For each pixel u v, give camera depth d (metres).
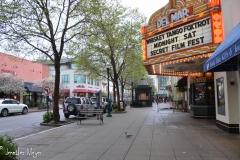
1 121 17.09
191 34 10.30
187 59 10.84
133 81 42.72
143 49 12.91
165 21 11.56
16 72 31.86
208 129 10.73
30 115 22.95
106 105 26.12
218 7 9.25
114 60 24.70
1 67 29.12
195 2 10.15
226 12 9.10
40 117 20.39
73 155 6.57
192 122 13.57
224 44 7.36
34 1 12.84
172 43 11.23
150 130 10.80
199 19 9.96
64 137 9.36
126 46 22.72
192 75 15.91
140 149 7.09
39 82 34.84
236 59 8.56
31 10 13.54
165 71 15.99
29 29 13.40
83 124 13.60
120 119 16.38
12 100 23.25
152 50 12.46
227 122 9.65
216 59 6.96
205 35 9.71
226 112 9.74
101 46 22.28
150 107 34.50
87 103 19.89
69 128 11.93
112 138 9.00
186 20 10.35
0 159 5.02
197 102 15.55
